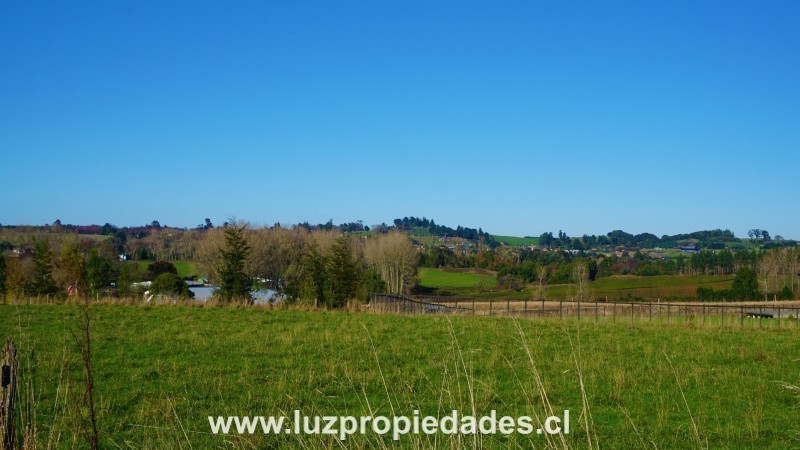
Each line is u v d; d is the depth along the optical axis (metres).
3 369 5.46
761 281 75.19
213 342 20.42
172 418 11.23
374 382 14.89
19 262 51.28
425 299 56.00
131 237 109.62
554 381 15.72
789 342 24.12
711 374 17.03
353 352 19.11
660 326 29.97
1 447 5.34
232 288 49.72
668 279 88.19
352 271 52.53
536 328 26.62
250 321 26.95
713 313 43.69
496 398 13.72
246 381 14.65
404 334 23.84
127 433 10.13
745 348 21.75
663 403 13.86
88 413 10.68
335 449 9.35
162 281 48.78
